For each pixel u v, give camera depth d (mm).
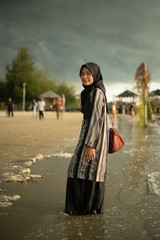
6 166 5234
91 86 2980
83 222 2770
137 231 2580
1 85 69688
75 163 2934
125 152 7039
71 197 2975
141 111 17891
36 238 2424
